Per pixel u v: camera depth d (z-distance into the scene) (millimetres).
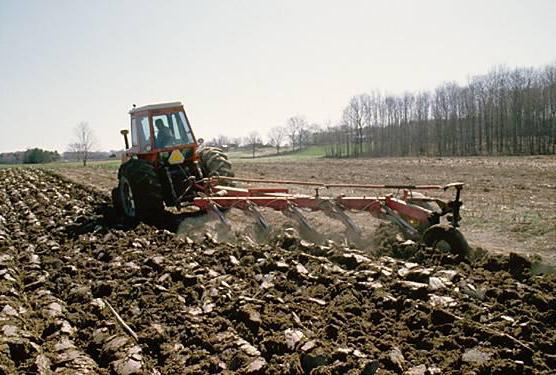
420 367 3201
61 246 7242
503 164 21969
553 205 8898
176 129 9219
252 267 5484
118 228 8148
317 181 15789
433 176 16484
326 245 6148
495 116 51094
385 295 4297
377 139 60969
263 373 3332
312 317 4074
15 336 3865
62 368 3525
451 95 55531
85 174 21750
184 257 6027
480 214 8281
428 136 56625
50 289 5375
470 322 3699
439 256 5188
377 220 7102
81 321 4410
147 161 8609
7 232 8547
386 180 15477
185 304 4699
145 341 3951
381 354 3402
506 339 3408
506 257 5078
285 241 6344
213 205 7570
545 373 3102
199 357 3615
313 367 3359
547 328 3678
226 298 4578
